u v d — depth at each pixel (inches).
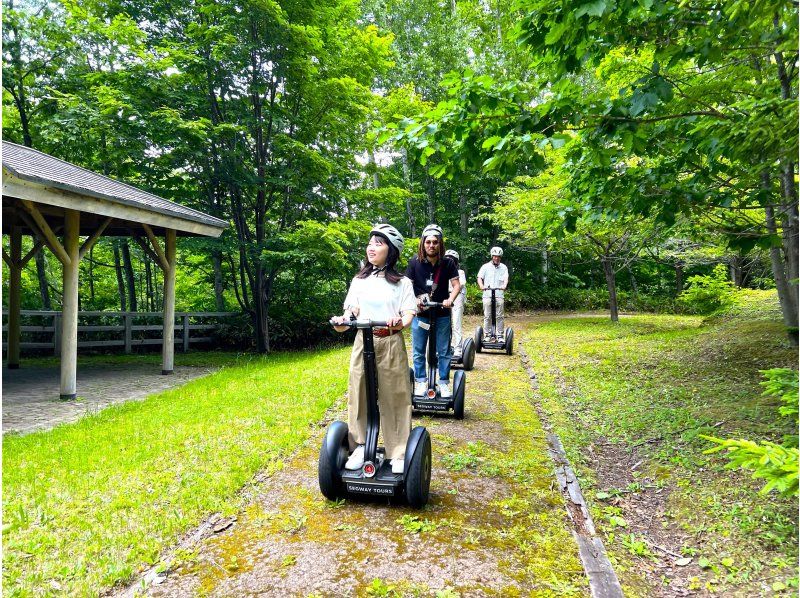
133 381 306.2
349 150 524.7
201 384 278.2
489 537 105.5
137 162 414.9
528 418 193.2
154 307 681.6
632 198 179.5
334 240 423.5
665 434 163.0
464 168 153.9
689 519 112.3
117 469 141.1
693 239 288.2
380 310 119.6
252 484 132.8
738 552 97.7
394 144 153.1
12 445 165.6
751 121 121.3
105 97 366.9
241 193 475.8
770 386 99.1
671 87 123.4
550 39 121.5
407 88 539.5
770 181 178.4
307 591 87.7
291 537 105.9
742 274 746.2
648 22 133.2
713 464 134.4
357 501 122.6
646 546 104.0
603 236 466.3
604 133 135.9
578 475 138.9
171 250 345.1
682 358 282.0
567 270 1008.9
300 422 186.7
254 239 477.4
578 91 140.1
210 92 419.5
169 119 364.8
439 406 189.6
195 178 447.2
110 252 624.4
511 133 132.9
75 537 105.4
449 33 721.6
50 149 444.8
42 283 525.0
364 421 124.1
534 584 89.6
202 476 135.8
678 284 862.5
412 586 88.5
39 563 96.0
